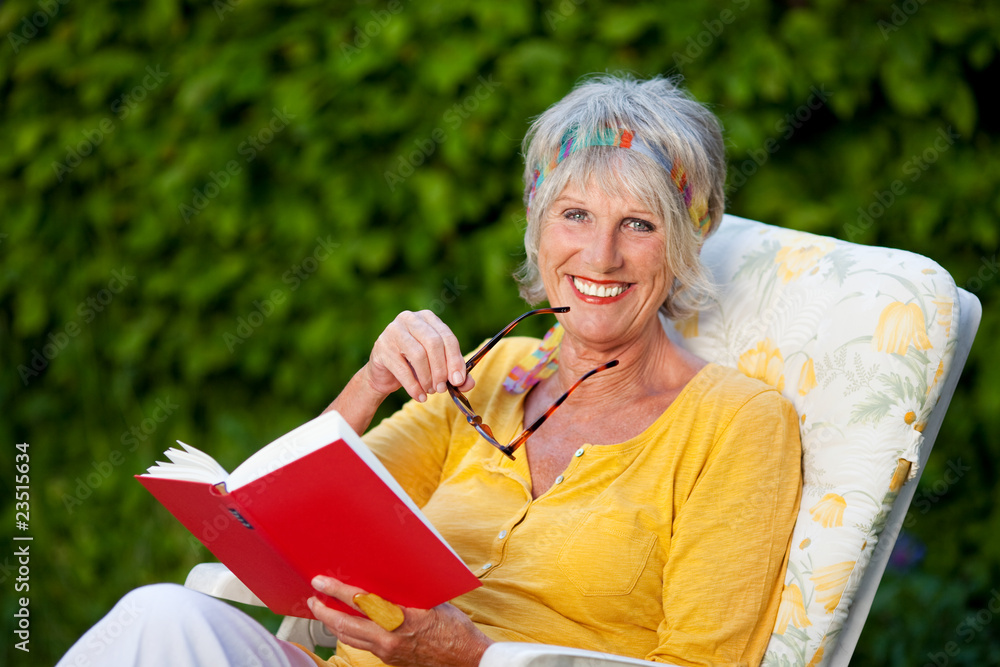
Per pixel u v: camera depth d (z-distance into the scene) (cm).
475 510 204
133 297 425
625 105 202
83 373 430
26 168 425
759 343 222
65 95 421
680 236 202
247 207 389
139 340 408
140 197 409
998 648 331
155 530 411
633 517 187
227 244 396
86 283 425
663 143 200
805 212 346
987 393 350
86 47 407
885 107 360
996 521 366
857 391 194
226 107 389
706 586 178
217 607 151
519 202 370
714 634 175
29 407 439
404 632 155
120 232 423
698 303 226
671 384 211
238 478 146
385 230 371
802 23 341
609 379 211
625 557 185
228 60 377
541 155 211
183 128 395
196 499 157
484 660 149
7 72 422
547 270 210
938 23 338
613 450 196
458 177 363
